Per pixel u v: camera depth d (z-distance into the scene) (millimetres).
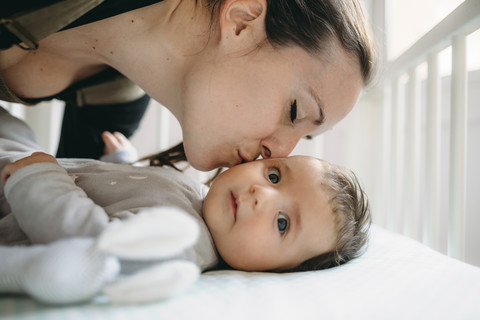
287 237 815
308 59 796
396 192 1415
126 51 872
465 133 958
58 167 660
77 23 778
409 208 1284
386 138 1603
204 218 821
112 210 701
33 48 713
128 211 685
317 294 568
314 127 874
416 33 1491
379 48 1028
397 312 532
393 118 1419
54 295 423
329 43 811
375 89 1574
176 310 455
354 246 879
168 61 860
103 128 1336
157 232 418
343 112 866
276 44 791
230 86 802
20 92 953
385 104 1554
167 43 846
